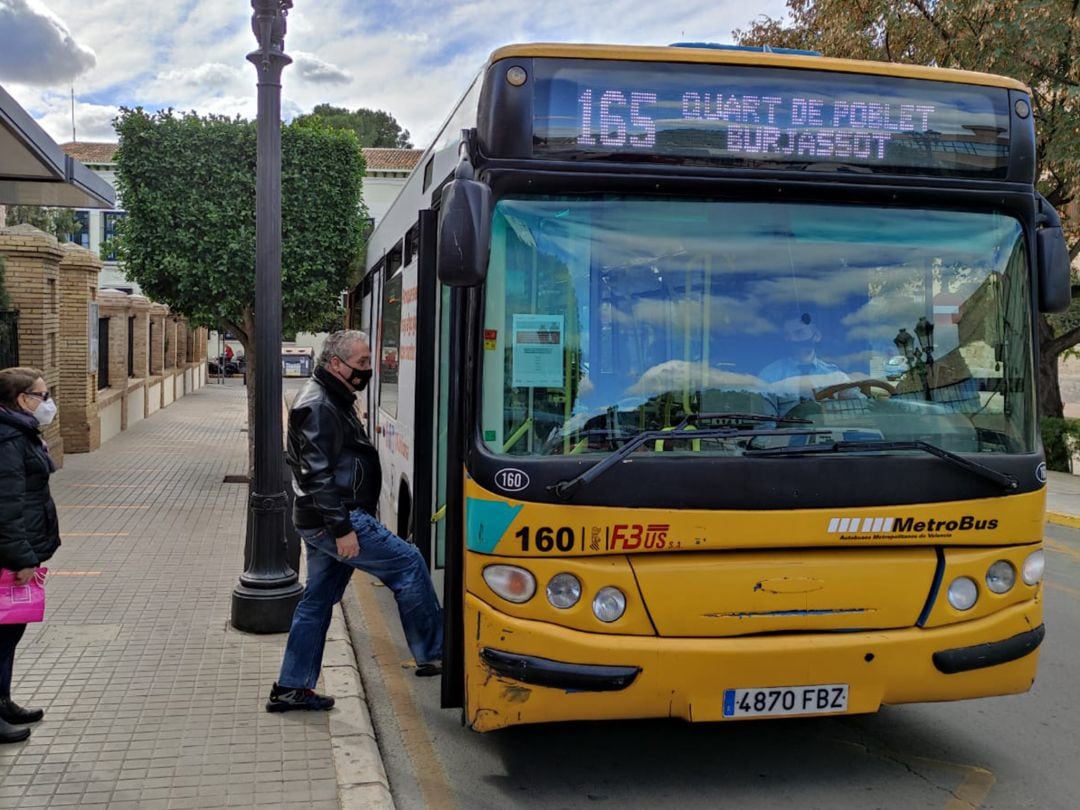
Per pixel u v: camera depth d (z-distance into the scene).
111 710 5.11
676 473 4.02
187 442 19.20
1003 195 4.50
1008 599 4.34
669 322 4.23
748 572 4.06
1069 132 15.52
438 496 5.93
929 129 4.46
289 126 13.15
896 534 4.17
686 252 4.26
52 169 9.95
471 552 4.11
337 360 4.91
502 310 4.13
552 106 4.17
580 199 4.21
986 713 5.66
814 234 4.36
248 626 6.48
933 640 4.18
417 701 5.76
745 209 4.32
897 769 4.84
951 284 4.45
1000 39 15.59
